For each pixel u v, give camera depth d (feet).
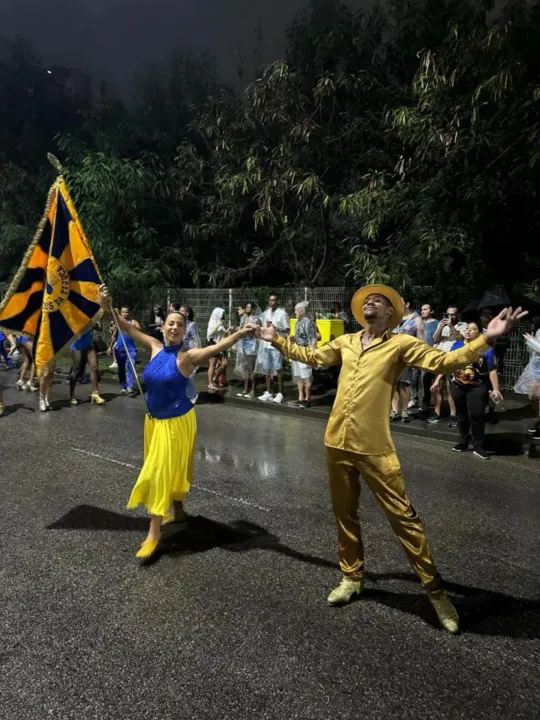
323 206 46.78
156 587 12.56
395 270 38.19
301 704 9.02
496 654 10.36
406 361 11.25
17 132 74.64
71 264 16.48
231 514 16.80
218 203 55.16
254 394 35.91
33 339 16.63
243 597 12.17
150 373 14.26
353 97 48.19
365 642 10.66
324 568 13.52
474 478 20.57
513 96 34.55
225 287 61.05
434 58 36.52
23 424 28.30
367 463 11.21
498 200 38.52
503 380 37.40
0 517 16.38
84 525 15.87
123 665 9.90
